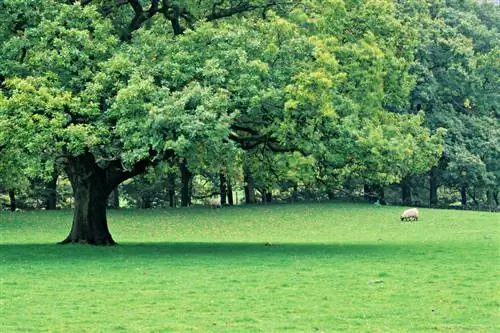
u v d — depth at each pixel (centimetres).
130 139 2761
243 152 3072
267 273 2336
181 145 2658
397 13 5159
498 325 1546
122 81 2977
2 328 1538
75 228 3456
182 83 2997
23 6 2994
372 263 2577
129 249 3203
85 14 3078
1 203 6806
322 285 2081
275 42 3142
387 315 1655
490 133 6462
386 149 3128
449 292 1944
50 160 2872
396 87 3659
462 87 6419
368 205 6362
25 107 2769
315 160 3100
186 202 6562
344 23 3419
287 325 1555
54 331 1509
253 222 5353
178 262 2659
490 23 7431
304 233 4669
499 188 6606
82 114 2852
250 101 2867
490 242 3356
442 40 6288
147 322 1596
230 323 1580
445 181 6531
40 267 2528
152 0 3453
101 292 1991
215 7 3491
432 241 3525
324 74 2920
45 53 2927
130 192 6769
